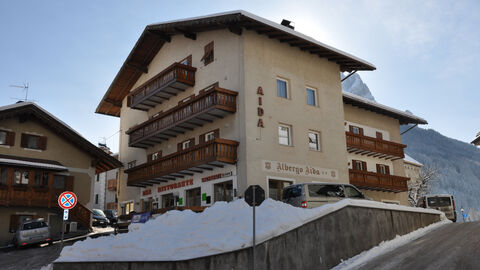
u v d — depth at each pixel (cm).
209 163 2244
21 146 2880
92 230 3111
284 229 1134
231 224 1131
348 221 1408
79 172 3095
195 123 2552
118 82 3538
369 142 3194
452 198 3003
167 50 3072
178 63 2642
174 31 2895
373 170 3331
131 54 3209
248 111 2273
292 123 2469
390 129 3584
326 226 1295
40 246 2408
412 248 1488
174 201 2716
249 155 2205
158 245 1120
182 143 2758
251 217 1157
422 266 1185
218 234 1079
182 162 2442
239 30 2373
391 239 1655
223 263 1005
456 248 1401
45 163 2845
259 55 2419
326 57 2794
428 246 1499
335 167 2628
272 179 2278
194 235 1104
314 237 1234
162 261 1003
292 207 1242
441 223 2231
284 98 2473
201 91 2630
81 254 1240
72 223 3034
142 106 3145
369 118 3416
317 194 1603
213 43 2603
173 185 2738
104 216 3784
